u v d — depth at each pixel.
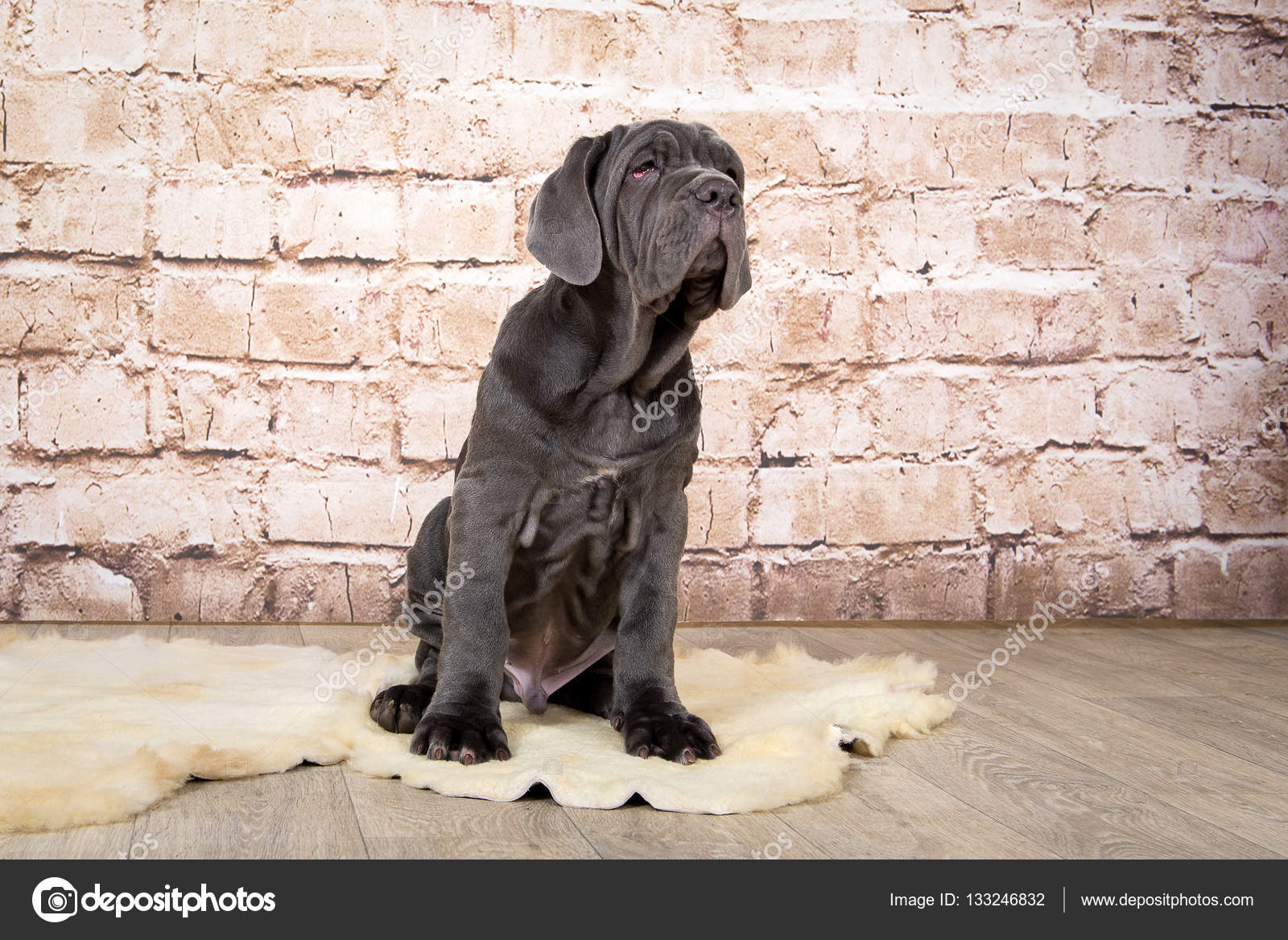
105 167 3.60
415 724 2.42
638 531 2.43
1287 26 4.11
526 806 2.00
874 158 3.91
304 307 3.68
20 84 3.56
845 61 3.89
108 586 3.65
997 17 3.96
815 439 3.91
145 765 1.98
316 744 2.21
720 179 2.17
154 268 3.62
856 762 2.32
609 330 2.33
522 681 2.62
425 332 3.73
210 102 3.63
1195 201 4.09
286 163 3.66
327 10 3.66
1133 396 4.08
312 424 3.70
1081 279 4.04
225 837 1.80
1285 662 3.43
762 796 1.99
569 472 2.35
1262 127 4.12
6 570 3.60
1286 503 4.18
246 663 3.00
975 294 3.97
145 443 3.64
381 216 3.70
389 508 3.73
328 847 1.77
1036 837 1.88
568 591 2.54
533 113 3.75
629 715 2.32
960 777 2.21
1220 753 2.42
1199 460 4.12
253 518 3.69
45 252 3.59
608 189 2.34
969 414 3.99
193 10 3.62
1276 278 4.15
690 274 2.23
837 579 3.94
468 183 3.73
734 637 3.68
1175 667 3.33
